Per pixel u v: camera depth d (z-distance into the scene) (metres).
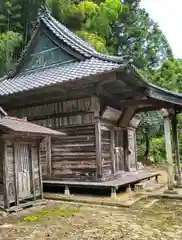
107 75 8.57
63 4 22.38
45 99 10.76
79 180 9.80
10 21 23.06
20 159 7.70
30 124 8.12
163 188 10.18
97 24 23.70
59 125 10.46
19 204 7.45
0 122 6.97
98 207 7.63
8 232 5.52
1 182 7.29
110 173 10.33
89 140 9.77
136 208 7.38
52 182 9.68
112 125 10.84
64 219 6.40
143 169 15.03
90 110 9.70
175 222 5.98
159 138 22.38
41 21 11.79
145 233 5.23
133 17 29.75
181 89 23.42
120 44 29.50
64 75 9.71
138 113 12.74
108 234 5.21
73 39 11.45
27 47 12.11
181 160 19.47
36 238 5.12
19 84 11.12
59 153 10.39
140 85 9.62
